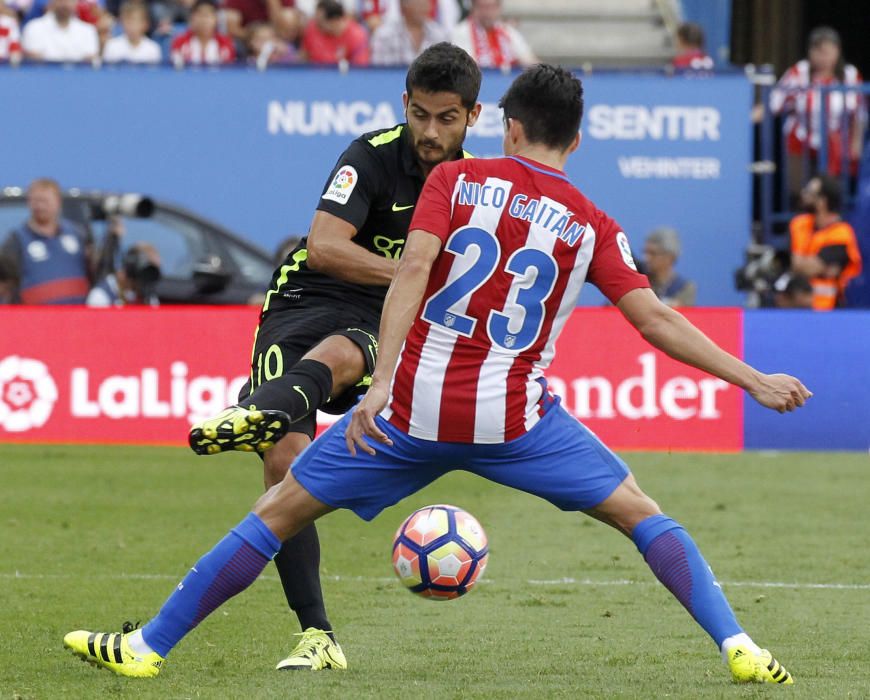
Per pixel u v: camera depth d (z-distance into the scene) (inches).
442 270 622.2
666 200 2030.0
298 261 776.9
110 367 1701.5
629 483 647.1
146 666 667.4
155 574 1009.5
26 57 2229.3
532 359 631.2
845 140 2130.9
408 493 646.5
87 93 2012.8
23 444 1785.2
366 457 633.6
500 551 1123.9
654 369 1685.5
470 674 689.0
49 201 1866.4
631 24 2738.7
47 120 2010.3
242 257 1987.0
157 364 1696.6
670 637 799.7
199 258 1978.3
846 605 912.3
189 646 768.3
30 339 1706.4
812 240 1950.1
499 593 948.0
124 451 1740.9
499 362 624.1
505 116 643.5
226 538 656.4
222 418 645.3
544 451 635.5
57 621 838.5
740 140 2022.6
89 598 917.8
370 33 2443.4
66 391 1705.2
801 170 2145.7
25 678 672.4
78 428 1707.7
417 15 2257.6
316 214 741.3
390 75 2014.0
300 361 708.7
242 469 1604.3
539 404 634.2
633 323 629.3
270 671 693.9
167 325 1697.8
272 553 655.8
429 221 616.4
